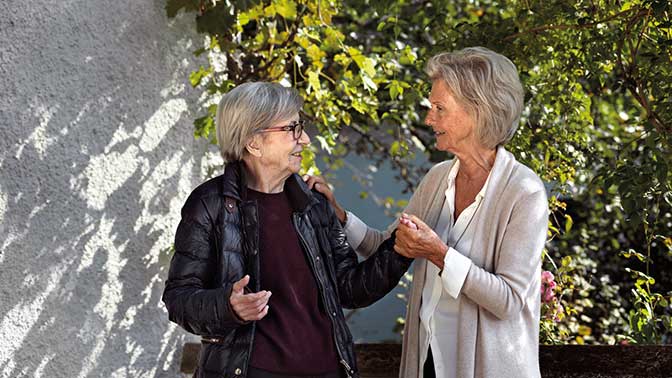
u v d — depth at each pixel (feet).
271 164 9.55
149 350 12.05
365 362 11.72
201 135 12.60
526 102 14.42
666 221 16.26
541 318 13.52
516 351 9.24
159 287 12.28
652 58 12.73
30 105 10.19
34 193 10.24
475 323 9.28
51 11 10.48
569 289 14.71
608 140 18.26
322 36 15.42
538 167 14.24
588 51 13.47
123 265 11.59
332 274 9.68
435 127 9.66
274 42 14.34
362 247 10.94
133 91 11.75
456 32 14.51
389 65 15.29
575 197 18.22
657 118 12.85
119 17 11.54
